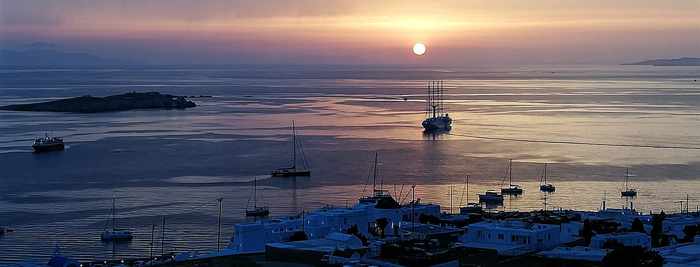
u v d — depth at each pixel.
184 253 130.88
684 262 104.88
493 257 112.81
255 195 192.62
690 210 174.00
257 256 116.75
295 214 167.75
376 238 127.75
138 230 156.38
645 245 121.38
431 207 156.00
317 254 110.06
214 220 164.75
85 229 157.38
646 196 190.88
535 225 125.44
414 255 105.00
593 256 111.81
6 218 167.25
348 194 194.25
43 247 143.62
